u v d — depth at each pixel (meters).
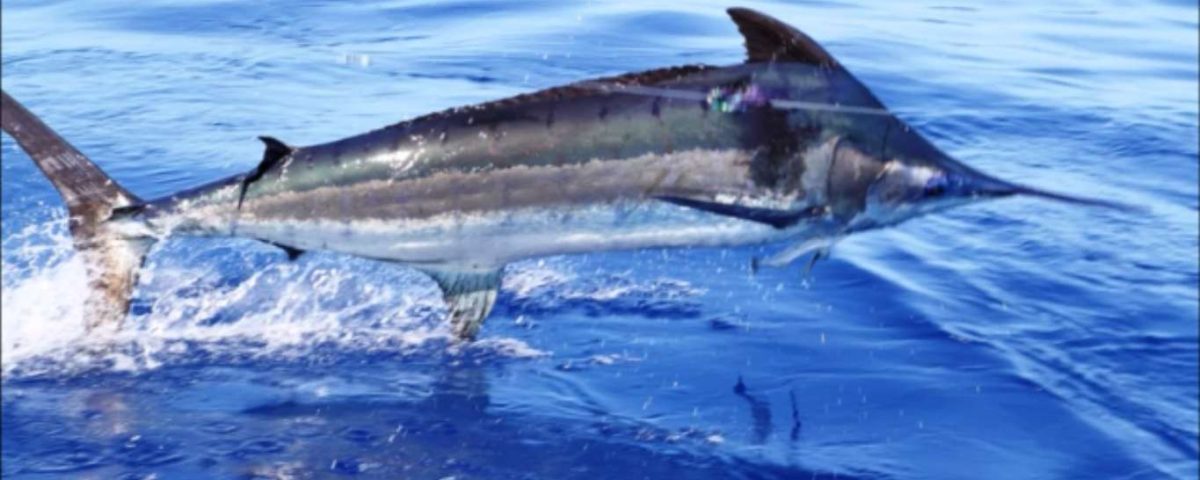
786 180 4.81
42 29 12.33
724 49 11.88
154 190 8.66
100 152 9.25
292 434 5.76
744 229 4.92
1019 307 7.18
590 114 5.01
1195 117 10.68
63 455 5.55
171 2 13.12
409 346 6.59
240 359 6.44
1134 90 11.41
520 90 10.79
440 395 6.11
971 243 7.93
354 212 5.15
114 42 11.87
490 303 5.30
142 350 6.48
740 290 7.20
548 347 6.58
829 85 4.86
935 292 7.28
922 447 5.83
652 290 7.16
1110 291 7.41
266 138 5.21
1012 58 12.21
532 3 13.29
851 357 6.56
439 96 10.62
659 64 11.45
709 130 4.88
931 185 4.80
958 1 14.36
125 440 5.68
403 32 12.34
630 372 6.35
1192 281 7.55
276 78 10.95
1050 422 6.08
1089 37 13.14
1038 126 10.44
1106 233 8.17
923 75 11.55
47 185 8.41
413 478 5.46
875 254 7.72
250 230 5.29
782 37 4.92
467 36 12.22
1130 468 5.77
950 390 6.29
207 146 9.39
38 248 7.56
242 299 7.05
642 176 4.94
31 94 10.45
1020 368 6.51
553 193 5.01
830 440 5.84
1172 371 6.57
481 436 5.77
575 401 6.08
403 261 5.22
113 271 5.55
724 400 6.14
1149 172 9.53
